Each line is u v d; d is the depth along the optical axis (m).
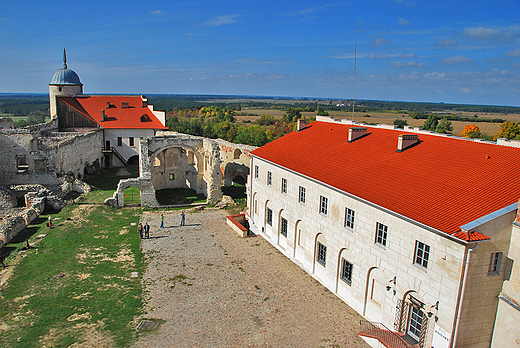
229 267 33.56
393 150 29.91
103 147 74.81
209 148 53.88
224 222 46.03
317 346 23.05
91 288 29.05
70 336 23.17
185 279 31.08
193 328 24.53
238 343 23.20
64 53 82.75
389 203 23.05
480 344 19.80
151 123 78.25
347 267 27.92
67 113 73.06
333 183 28.38
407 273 21.73
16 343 22.34
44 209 46.25
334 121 44.09
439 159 25.80
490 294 19.22
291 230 35.38
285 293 29.25
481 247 18.33
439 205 20.91
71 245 36.72
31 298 27.25
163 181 61.72
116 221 44.62
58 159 55.47
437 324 19.80
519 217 18.36
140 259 34.62
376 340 22.16
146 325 24.64
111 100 82.31
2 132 52.50
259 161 41.97
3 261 32.69
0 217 45.66
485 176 21.73
